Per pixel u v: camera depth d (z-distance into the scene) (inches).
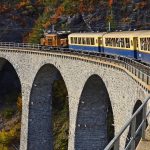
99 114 1620.3
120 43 1545.3
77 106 1641.2
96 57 1501.0
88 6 3280.0
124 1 3181.6
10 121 2918.3
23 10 3826.3
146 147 409.7
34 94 2165.4
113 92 1279.5
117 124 1225.4
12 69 3454.7
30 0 3909.9
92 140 1640.0
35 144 2197.3
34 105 2177.7
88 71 1525.6
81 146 1651.1
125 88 1135.0
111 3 3196.4
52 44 2325.3
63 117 2728.8
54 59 1886.1
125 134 1063.6
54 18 3479.3
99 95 1603.1
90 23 3216.0
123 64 1221.1
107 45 1691.7
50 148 2197.3
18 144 2632.9
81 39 1964.8
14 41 3715.6
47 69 2078.0
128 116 1090.1
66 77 1772.9
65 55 1756.9
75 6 3371.1
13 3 3868.1
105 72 1354.6
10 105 3161.9
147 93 816.9
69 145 1733.5
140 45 1359.5
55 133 2598.4
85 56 1611.7
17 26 3747.5
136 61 1346.0
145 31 1380.4
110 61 1358.3
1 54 2576.3
